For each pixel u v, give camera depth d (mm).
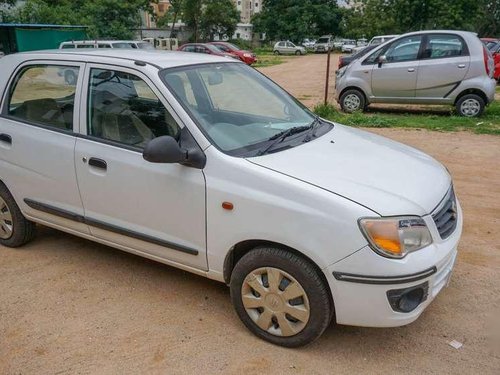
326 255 2725
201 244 3197
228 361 2967
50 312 3473
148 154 2980
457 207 3377
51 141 3809
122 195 3469
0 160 4188
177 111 3240
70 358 3002
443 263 2869
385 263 2646
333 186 2818
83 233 3879
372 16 33312
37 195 4023
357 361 2965
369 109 12250
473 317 3387
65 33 29281
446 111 11758
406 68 10719
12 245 4426
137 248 3584
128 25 40906
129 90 3471
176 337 3195
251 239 2959
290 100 4191
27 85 4055
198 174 3104
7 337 3207
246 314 3156
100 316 3424
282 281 2951
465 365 2924
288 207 2797
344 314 2809
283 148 3285
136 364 2945
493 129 9227
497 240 4535
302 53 52844
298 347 3057
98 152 3543
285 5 71500
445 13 26656
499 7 46719
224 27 62312
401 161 3348
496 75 17844
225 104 3676
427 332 3234
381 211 2689
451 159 7277
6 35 27594
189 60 3787
